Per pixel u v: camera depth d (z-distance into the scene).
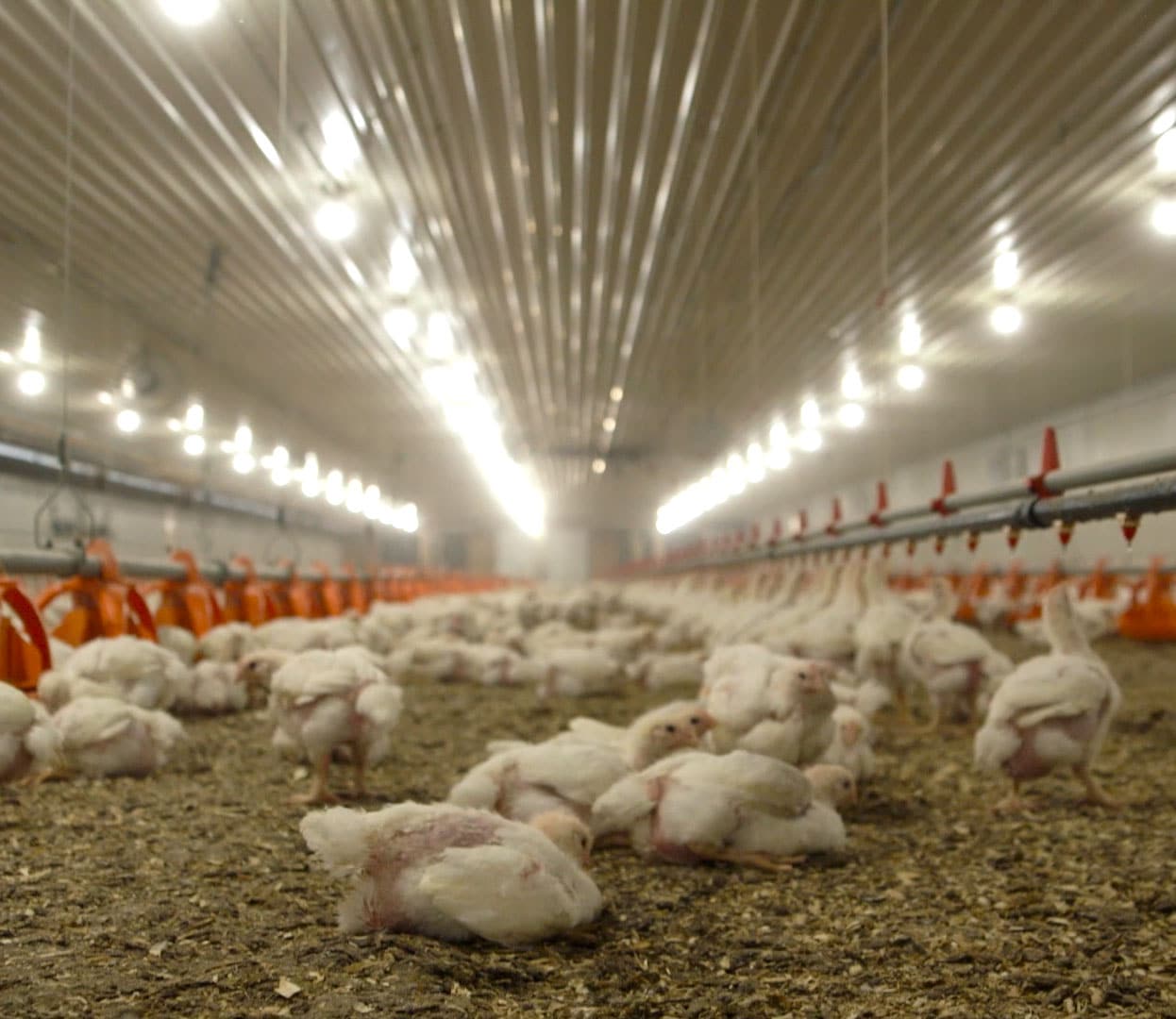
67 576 8.14
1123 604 17.25
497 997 3.01
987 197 11.63
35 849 4.38
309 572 14.69
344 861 3.35
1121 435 21.14
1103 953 3.42
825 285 15.62
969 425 26.34
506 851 3.38
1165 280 14.20
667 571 30.56
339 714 5.34
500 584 46.44
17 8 7.45
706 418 29.12
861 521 10.24
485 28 8.69
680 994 3.10
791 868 4.41
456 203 12.44
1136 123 9.70
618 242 14.32
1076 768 5.45
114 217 11.45
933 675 7.54
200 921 3.52
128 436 21.72
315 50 8.50
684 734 5.24
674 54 9.18
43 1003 2.82
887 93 9.05
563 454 36.78
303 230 12.79
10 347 14.73
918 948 3.49
